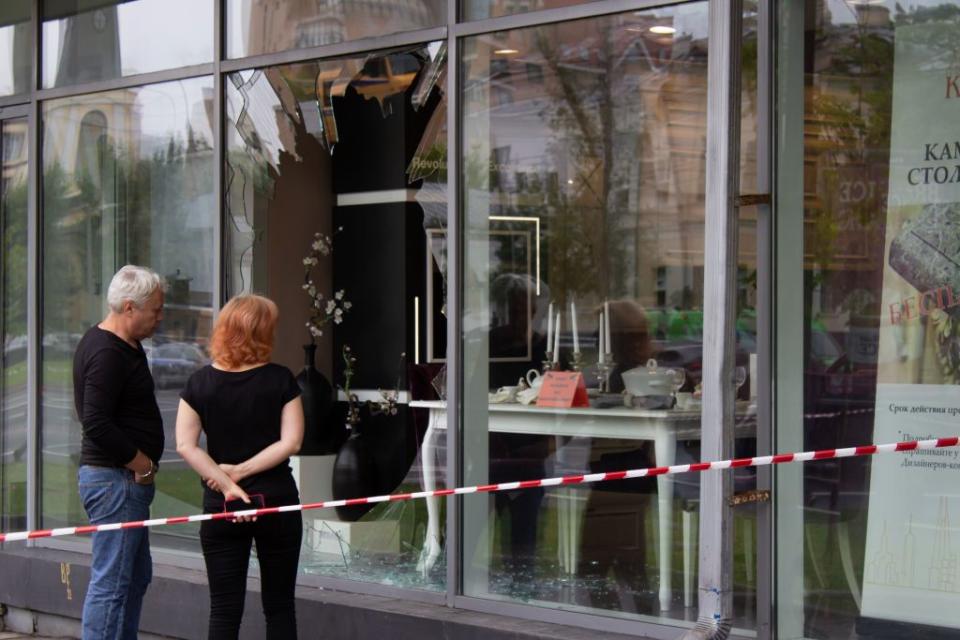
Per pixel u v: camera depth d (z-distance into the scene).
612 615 5.30
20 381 7.67
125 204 7.19
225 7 6.74
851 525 4.77
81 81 7.36
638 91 5.46
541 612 5.45
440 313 7.39
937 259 4.68
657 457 5.32
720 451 4.13
